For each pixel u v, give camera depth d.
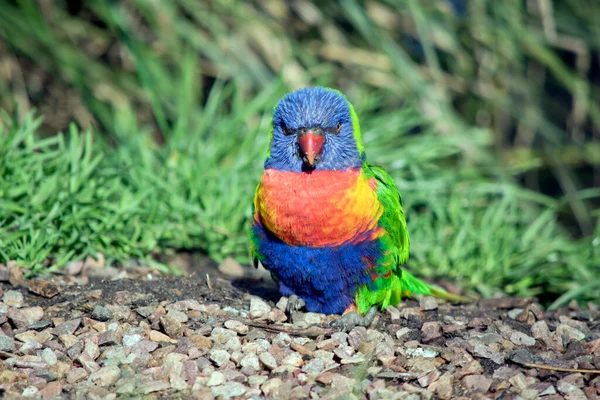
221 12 15.20
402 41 16.80
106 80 15.29
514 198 13.53
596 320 9.12
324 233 7.80
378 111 17.11
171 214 10.71
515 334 8.00
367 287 8.18
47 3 15.41
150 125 16.12
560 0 16.61
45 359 6.99
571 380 6.93
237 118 13.26
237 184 11.74
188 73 14.16
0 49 14.95
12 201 9.59
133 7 16.14
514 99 16.58
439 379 6.83
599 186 18.81
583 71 17.34
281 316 8.20
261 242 8.27
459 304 9.92
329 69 15.02
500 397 6.65
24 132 10.47
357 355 7.29
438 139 14.32
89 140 10.79
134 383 6.64
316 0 16.16
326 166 7.85
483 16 15.85
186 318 7.91
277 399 6.48
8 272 8.69
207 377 6.79
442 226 12.23
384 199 8.23
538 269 11.76
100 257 9.70
